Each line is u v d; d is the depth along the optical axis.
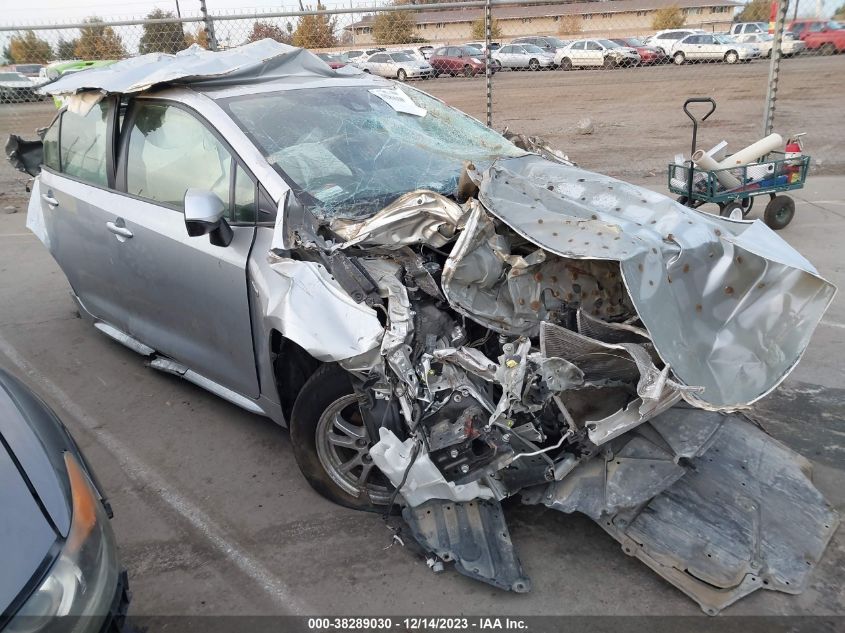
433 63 17.11
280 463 3.46
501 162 3.52
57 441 2.22
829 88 16.42
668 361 2.39
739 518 2.75
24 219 8.55
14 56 10.07
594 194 3.07
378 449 2.62
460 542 2.62
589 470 2.71
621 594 2.58
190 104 3.46
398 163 3.46
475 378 2.60
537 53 20.56
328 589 2.66
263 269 2.93
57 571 1.80
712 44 19.06
